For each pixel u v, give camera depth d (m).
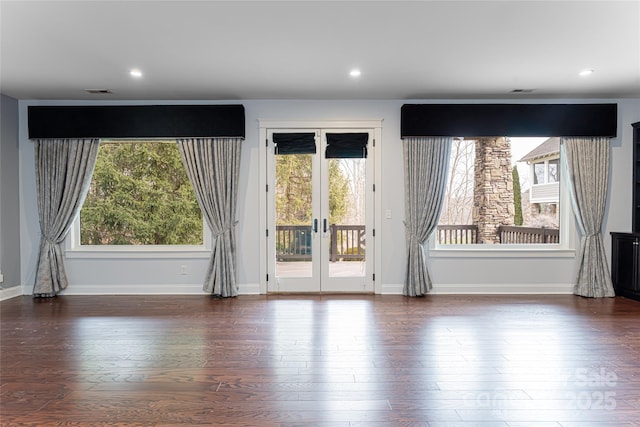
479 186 6.00
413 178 5.61
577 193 5.60
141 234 5.98
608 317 4.52
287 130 5.70
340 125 5.68
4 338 3.85
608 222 5.72
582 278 5.59
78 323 4.34
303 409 2.52
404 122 5.53
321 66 4.32
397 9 3.08
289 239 5.77
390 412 2.48
